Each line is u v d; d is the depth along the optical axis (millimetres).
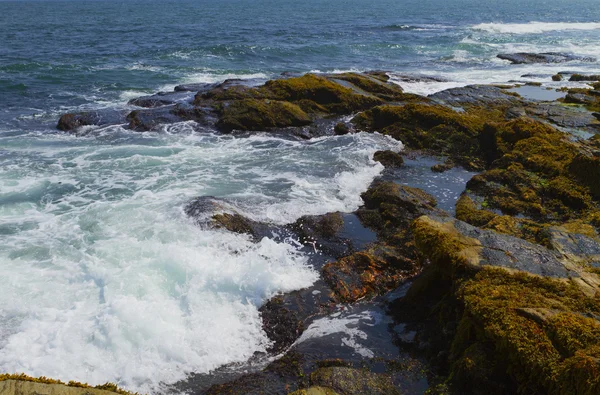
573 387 5625
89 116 20125
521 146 14570
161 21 79750
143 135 18578
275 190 13461
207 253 10000
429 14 102438
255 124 19141
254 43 48875
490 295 7246
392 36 57000
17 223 11336
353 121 19625
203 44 47281
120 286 8812
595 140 14914
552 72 32062
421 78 28094
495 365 6547
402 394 6719
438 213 11844
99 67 34188
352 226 11641
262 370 7426
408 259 10016
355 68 35594
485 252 8336
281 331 8281
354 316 8656
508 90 24391
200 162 15797
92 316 8180
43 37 53219
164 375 7309
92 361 7395
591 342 6039
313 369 7312
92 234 10805
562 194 11992
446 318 7922
